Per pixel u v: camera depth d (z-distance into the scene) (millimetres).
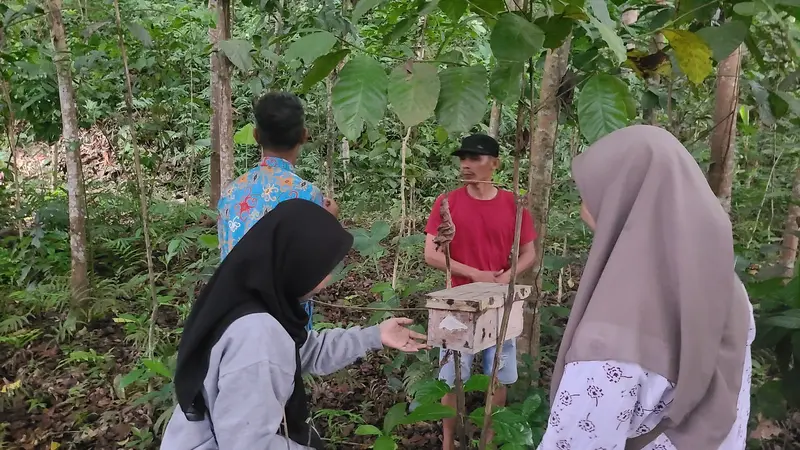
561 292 4594
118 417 3232
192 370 1449
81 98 5492
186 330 1490
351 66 1368
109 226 5633
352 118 1338
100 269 5387
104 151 9219
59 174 7828
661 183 1246
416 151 6047
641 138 1293
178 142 8680
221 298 1451
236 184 2436
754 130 3383
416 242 3307
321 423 3158
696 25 2158
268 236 1491
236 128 8391
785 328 1727
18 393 3500
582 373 1226
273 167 2418
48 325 4449
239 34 7055
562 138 5816
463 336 1660
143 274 5211
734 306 1302
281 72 5301
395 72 1347
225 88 3795
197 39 6410
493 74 1428
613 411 1204
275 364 1404
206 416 1496
